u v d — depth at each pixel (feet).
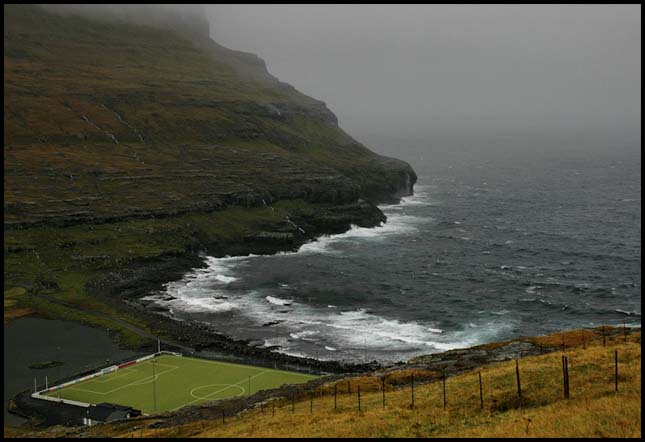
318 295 485.97
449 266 571.28
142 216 642.22
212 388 299.17
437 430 149.79
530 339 275.39
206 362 339.57
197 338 381.81
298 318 428.15
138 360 342.23
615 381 168.76
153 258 563.89
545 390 169.58
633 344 221.87
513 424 144.77
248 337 388.57
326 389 226.58
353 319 424.46
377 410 174.91
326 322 418.31
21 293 468.34
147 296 488.44
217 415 220.43
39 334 391.65
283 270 568.41
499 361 243.40
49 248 560.20
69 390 299.79
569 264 566.77
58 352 360.28
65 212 618.85
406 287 503.61
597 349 214.69
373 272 556.51
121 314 431.02
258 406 220.43
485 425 148.25
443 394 182.39
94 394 294.46
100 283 502.79
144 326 406.21
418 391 195.83
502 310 438.81
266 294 490.49
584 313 427.33
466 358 254.88
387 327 406.21
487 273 541.75
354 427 159.12
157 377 316.40
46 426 261.03
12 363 343.26
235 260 611.06
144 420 229.04
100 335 390.42
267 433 163.63
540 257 597.52
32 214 602.44
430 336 386.93
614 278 515.91
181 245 603.26
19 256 539.29
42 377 321.93
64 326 406.82
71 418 269.23
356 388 224.12
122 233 607.37
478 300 463.83
